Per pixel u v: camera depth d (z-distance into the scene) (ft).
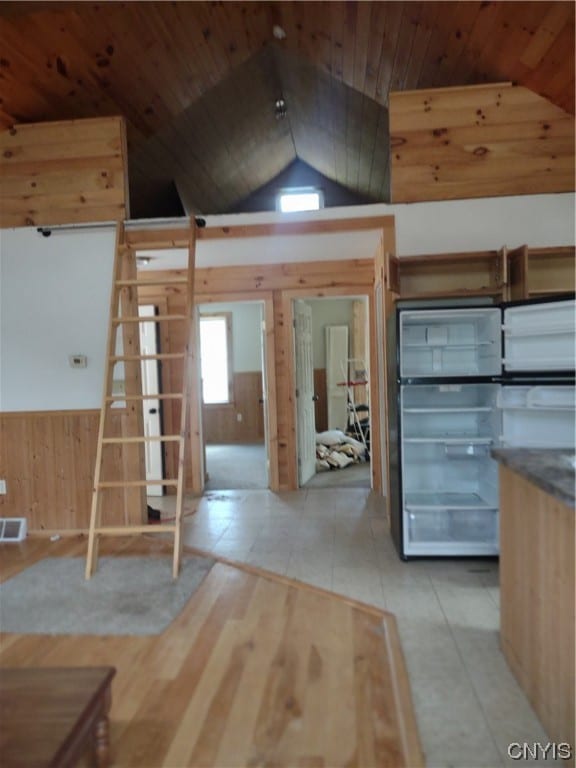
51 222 13.33
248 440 29.55
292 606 9.02
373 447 17.51
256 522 14.17
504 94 12.32
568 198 12.23
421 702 6.38
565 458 6.63
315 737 5.84
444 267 12.84
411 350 12.45
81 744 4.42
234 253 15.49
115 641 7.97
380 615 8.57
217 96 15.60
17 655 7.61
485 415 11.94
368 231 13.10
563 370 10.00
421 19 10.69
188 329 12.23
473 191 12.44
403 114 12.57
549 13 9.41
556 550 5.50
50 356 13.50
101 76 12.20
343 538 12.60
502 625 7.41
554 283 12.50
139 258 15.72
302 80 16.07
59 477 13.50
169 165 17.13
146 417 17.85
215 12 11.87
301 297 17.40
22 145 13.35
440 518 11.48
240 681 6.88
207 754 5.61
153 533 13.38
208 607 9.07
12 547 12.62
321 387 28.02
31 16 10.30
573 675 5.09
